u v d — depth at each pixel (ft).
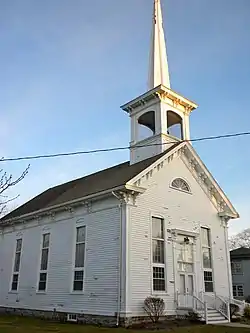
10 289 85.35
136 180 63.05
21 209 97.04
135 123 83.25
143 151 79.56
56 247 74.49
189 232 71.20
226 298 71.61
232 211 81.10
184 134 81.25
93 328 53.88
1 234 95.45
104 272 61.72
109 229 63.26
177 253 67.72
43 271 76.28
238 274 159.02
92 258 64.90
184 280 67.31
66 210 74.38
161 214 67.05
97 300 61.31
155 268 62.90
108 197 65.10
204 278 71.46
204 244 74.43
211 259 74.33
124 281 57.72
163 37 93.86
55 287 71.41
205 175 77.71
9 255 89.61
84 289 64.54
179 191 72.38
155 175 68.54
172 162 73.05
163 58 91.81
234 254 161.48
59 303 69.21
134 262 59.72
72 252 69.72
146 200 65.26
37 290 76.23
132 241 60.54
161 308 59.41
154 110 79.97
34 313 75.10
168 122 85.71
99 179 80.18
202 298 68.49
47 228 79.00
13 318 72.49
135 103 82.79
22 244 86.12
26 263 82.48
